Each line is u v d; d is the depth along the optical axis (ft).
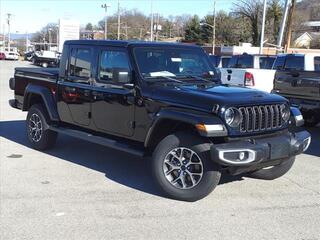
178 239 15.17
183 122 18.45
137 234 15.53
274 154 18.52
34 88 26.91
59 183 20.90
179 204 18.40
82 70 23.81
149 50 21.40
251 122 18.48
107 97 21.98
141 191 19.95
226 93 18.97
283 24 105.60
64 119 25.25
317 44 234.58
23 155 26.00
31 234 15.42
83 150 27.35
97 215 17.13
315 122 36.50
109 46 22.17
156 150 19.04
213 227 16.17
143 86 20.25
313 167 24.95
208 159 17.97
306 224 16.62
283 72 34.09
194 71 22.52
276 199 19.27
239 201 18.88
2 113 41.81
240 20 254.68
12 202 18.33
